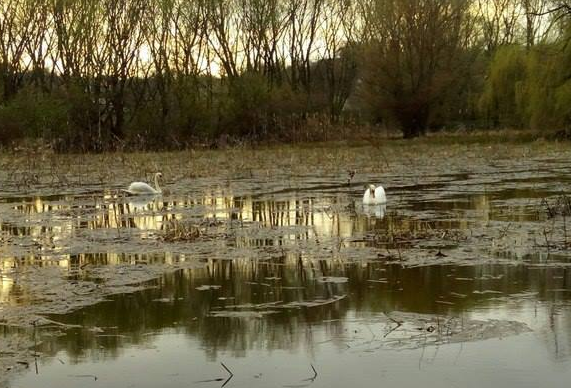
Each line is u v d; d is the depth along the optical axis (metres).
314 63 62.72
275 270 10.55
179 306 8.77
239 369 6.75
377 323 7.95
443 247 11.90
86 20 46.53
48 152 36.31
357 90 53.28
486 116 48.84
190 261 11.27
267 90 47.84
